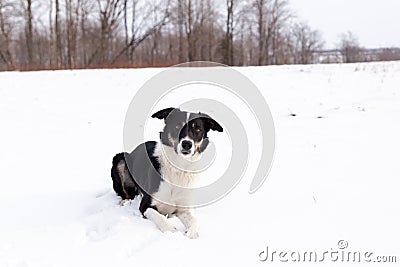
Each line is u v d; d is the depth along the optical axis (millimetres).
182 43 34531
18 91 12570
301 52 48031
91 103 11180
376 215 4062
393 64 16906
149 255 3352
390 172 5234
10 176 5734
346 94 10953
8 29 29578
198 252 3436
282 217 4156
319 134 7406
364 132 7266
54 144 7543
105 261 3279
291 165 5844
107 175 5871
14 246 3576
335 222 3969
